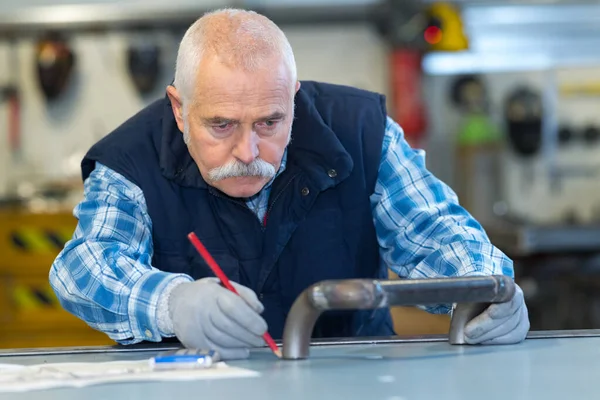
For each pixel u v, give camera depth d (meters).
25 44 7.45
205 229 2.41
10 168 7.46
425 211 2.39
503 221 7.59
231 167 2.04
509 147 8.05
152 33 7.37
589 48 7.82
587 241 6.24
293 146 2.38
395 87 7.43
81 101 7.50
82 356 1.97
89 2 7.39
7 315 6.16
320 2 7.45
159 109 2.49
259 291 2.43
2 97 7.40
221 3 7.39
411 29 7.02
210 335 1.85
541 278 6.40
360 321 2.60
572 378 1.60
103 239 2.24
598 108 7.98
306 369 1.72
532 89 7.94
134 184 2.36
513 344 2.00
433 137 7.94
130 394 1.51
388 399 1.45
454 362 1.78
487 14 7.46
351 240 2.48
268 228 2.41
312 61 7.75
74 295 2.13
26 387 1.56
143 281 2.04
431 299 1.80
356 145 2.46
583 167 8.07
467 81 7.79
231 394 1.50
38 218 6.18
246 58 1.97
